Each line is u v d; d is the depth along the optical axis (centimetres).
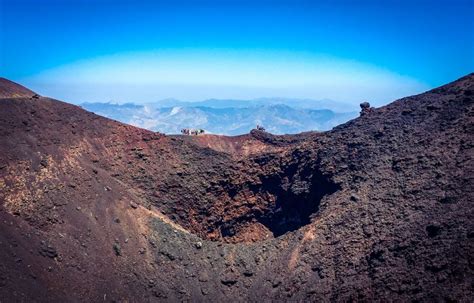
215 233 8600
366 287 5294
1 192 6078
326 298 5634
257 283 6888
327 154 8162
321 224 7012
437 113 7625
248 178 8881
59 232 6153
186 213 8481
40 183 6550
